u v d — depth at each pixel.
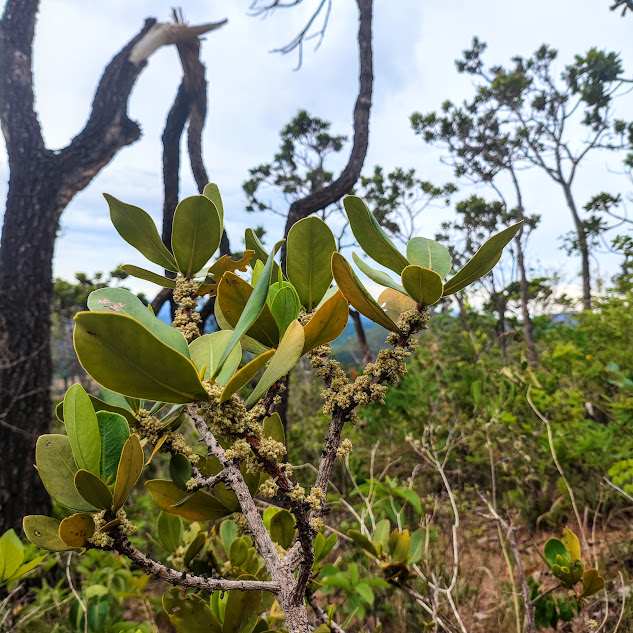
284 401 3.75
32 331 4.89
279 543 0.96
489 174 18.02
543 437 3.57
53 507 4.74
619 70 12.25
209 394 0.54
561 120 16.05
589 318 5.98
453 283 0.73
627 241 4.75
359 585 1.85
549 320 10.66
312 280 0.80
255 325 0.73
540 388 4.04
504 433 3.90
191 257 0.84
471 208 17.42
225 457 0.59
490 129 17.56
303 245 0.78
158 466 4.03
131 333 0.46
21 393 4.69
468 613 2.35
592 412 4.34
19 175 5.16
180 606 0.82
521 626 2.15
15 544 1.12
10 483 4.47
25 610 1.95
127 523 0.57
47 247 5.15
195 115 5.16
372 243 0.79
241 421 0.55
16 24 5.32
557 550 1.46
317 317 0.60
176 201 4.99
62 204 5.28
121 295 0.70
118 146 5.60
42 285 5.09
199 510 0.78
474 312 7.16
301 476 4.33
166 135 5.08
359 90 5.14
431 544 2.73
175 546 1.12
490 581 2.75
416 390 5.20
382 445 4.98
